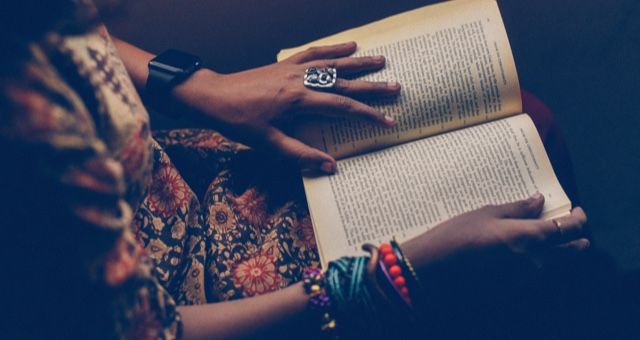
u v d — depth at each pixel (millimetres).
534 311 867
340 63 883
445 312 837
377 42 902
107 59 675
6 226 609
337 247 821
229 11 1067
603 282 1117
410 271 773
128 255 639
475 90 865
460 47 875
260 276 843
